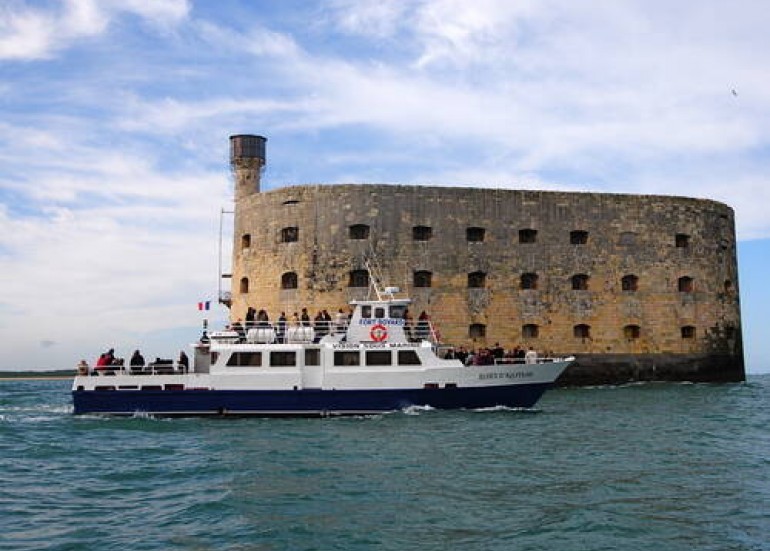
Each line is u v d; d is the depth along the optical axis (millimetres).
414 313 50406
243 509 17203
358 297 50312
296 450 24766
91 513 17062
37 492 19234
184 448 25766
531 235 53188
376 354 33031
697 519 16234
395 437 27203
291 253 51594
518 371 33969
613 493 18594
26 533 15477
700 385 53094
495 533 15266
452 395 33250
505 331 51469
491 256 51969
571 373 51812
